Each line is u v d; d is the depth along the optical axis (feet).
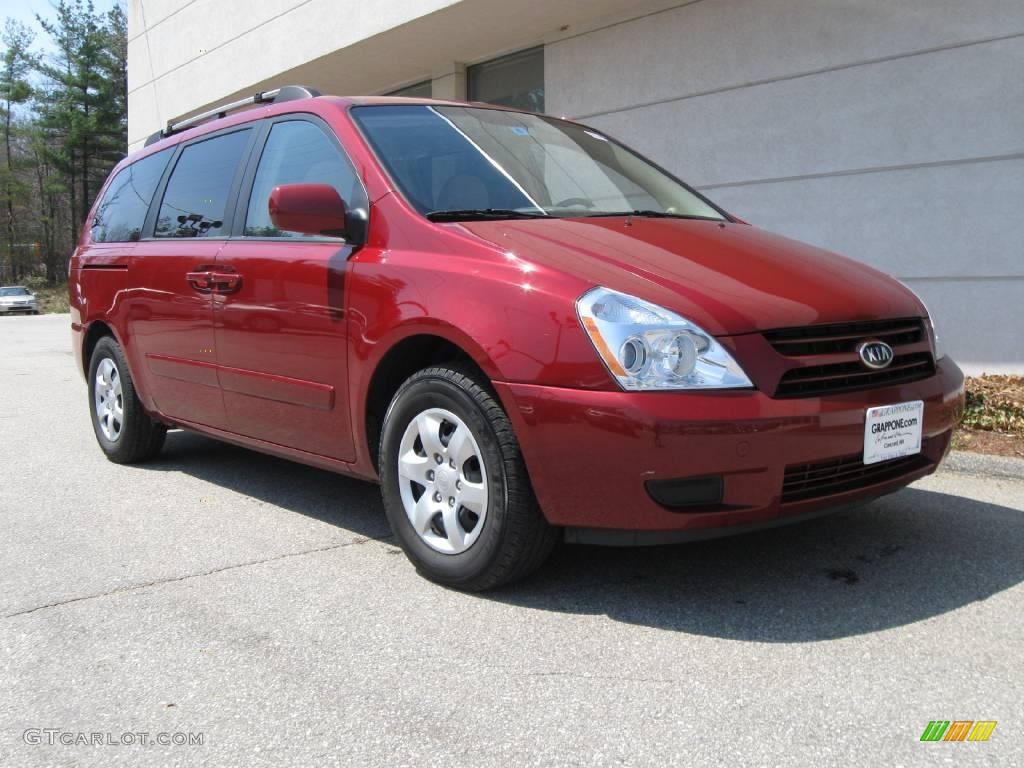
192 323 14.23
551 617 9.65
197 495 15.12
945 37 21.71
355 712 7.80
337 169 12.32
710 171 26.91
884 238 23.27
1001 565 11.02
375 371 10.94
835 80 23.84
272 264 12.51
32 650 9.16
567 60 30.94
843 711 7.63
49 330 75.41
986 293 21.65
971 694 7.91
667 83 27.76
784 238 12.52
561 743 7.22
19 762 7.13
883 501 13.92
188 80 49.80
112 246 17.20
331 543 12.37
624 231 11.12
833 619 9.48
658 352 8.82
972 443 16.44
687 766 6.87
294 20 39.14
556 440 9.09
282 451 13.08
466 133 13.01
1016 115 20.79
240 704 7.99
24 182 201.98
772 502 8.90
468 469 10.12
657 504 8.81
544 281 9.50
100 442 17.92
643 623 9.46
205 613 10.00
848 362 9.46
